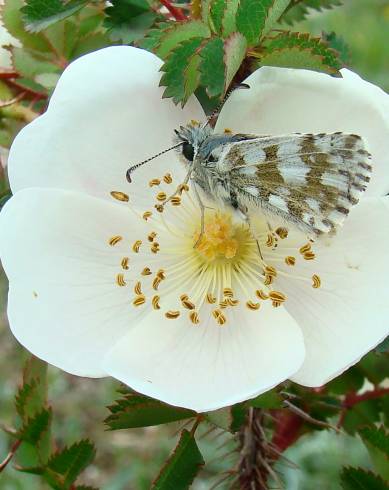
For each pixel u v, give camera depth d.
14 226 0.08
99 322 0.09
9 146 0.10
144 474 0.20
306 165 0.08
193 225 0.10
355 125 0.08
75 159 0.09
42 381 0.10
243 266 0.09
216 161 0.09
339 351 0.08
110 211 0.09
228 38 0.08
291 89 0.08
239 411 0.08
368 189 0.08
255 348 0.09
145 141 0.09
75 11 0.09
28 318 0.08
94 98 0.08
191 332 0.09
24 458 0.10
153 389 0.08
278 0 0.08
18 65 0.10
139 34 0.09
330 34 0.10
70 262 0.09
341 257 0.09
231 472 0.10
